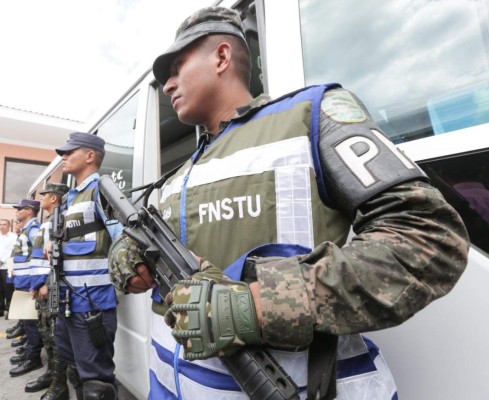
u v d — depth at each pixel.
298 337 0.44
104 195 1.03
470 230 0.69
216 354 0.47
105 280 1.87
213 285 0.50
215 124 0.85
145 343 1.79
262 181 0.62
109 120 2.58
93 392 1.77
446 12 0.79
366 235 0.47
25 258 2.79
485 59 0.72
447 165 0.73
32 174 10.32
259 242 0.60
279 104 0.69
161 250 0.68
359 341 0.60
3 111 8.19
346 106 0.59
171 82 0.88
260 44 1.20
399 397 0.74
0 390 2.77
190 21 0.84
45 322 2.53
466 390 0.66
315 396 0.49
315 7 1.03
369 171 0.50
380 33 0.89
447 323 0.69
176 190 0.81
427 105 0.79
